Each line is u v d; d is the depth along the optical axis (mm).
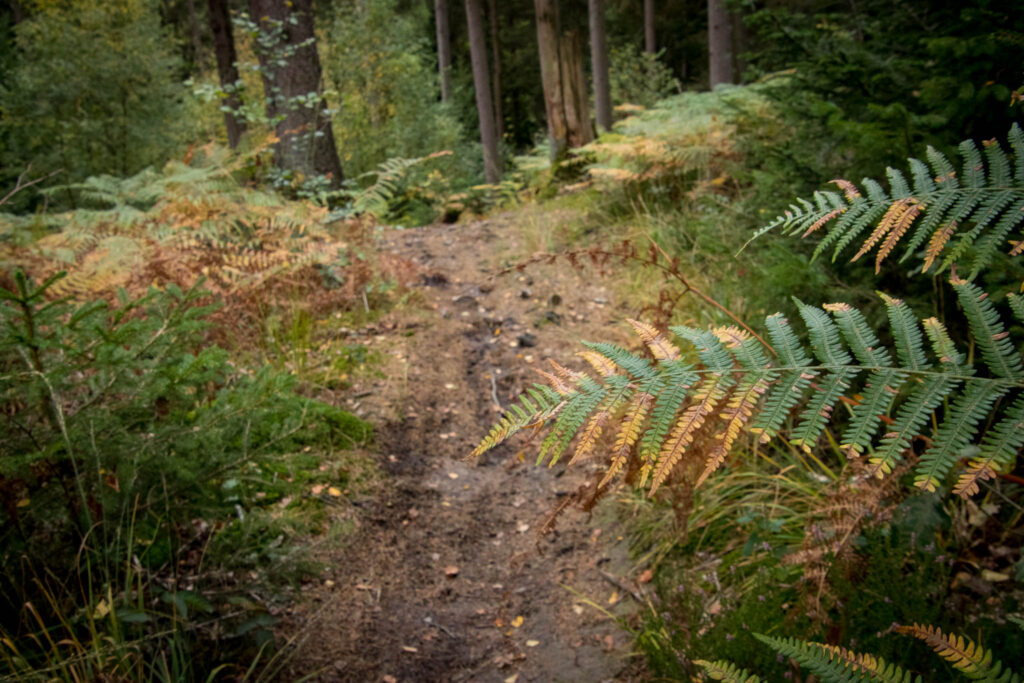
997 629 1833
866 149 2541
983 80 2365
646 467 1123
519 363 4875
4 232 4395
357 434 3869
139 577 2160
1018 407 947
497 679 2516
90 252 4426
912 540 2057
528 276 6172
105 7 10984
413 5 24578
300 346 4738
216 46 13445
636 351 2578
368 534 3225
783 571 2326
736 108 5125
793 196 3150
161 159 10883
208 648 2373
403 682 2488
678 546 2914
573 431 1175
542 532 1812
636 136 6730
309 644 2582
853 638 1887
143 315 3697
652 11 18219
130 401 2258
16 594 2121
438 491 3641
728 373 1160
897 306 1161
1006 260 1871
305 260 4988
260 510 2898
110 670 1963
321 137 7566
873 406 1034
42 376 2008
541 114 27562
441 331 5309
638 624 2627
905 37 2867
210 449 2309
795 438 1046
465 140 19391
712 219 4484
